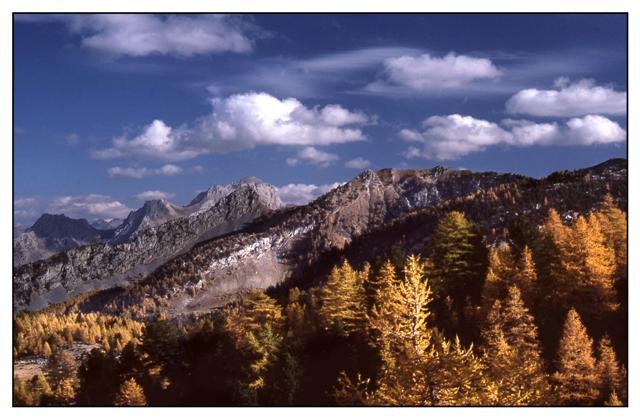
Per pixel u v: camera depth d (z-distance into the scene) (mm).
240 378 50344
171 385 56094
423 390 26156
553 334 43156
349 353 47562
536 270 47688
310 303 74062
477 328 46750
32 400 48812
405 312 29891
